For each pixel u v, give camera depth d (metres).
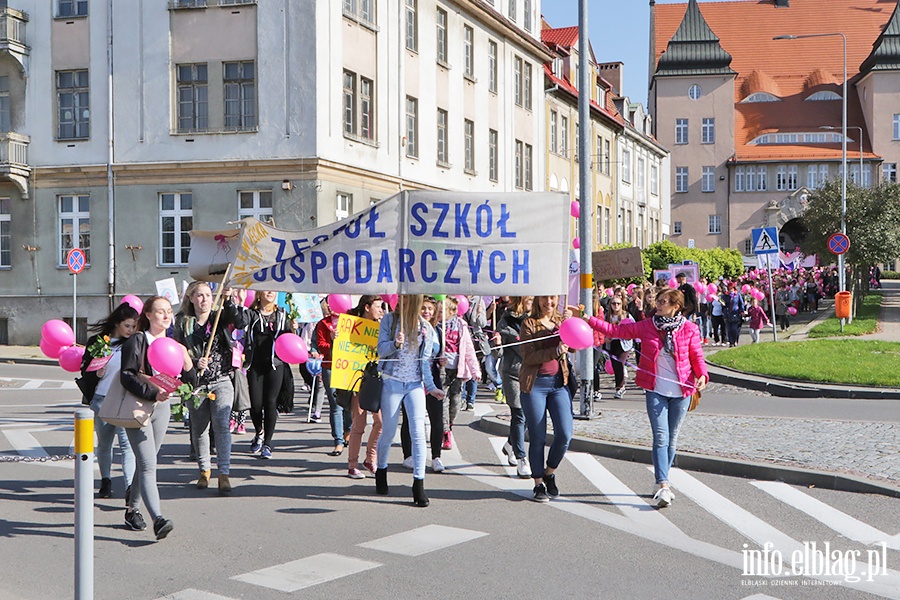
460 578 6.20
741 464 9.83
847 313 28.98
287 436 12.77
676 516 8.01
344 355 9.69
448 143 35.22
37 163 29.05
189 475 9.98
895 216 39.38
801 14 95.31
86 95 28.80
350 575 6.28
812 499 8.63
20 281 29.31
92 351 8.15
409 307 8.63
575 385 8.88
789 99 89.38
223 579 6.21
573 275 14.41
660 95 86.56
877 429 12.17
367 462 10.17
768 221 84.06
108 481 8.90
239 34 27.36
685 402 8.55
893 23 84.62
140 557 6.77
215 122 27.59
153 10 27.97
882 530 7.49
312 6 26.73
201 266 14.18
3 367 24.66
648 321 8.59
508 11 41.50
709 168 85.94
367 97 29.81
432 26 33.84
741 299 27.78
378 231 8.80
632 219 65.12
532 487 9.30
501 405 16.34
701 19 86.44
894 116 84.06
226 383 9.08
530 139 43.34
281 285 8.98
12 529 7.60
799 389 17.66
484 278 8.66
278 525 7.73
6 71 29.31
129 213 28.28
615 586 6.02
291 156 26.92
